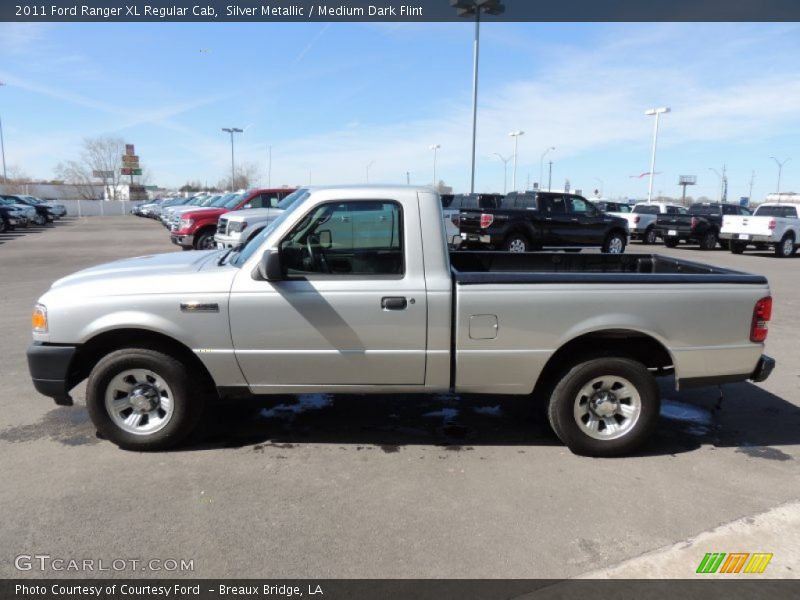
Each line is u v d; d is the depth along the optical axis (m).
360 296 3.85
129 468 3.84
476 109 27.00
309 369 3.96
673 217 22.81
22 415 4.73
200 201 29.14
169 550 2.96
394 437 4.43
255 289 3.85
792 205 20.41
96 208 60.31
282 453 4.11
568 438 4.09
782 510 3.42
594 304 3.93
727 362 4.13
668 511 3.40
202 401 4.13
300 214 3.89
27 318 8.38
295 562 2.88
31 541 3.02
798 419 4.91
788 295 11.23
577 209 16.72
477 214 15.62
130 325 3.84
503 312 3.89
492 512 3.36
